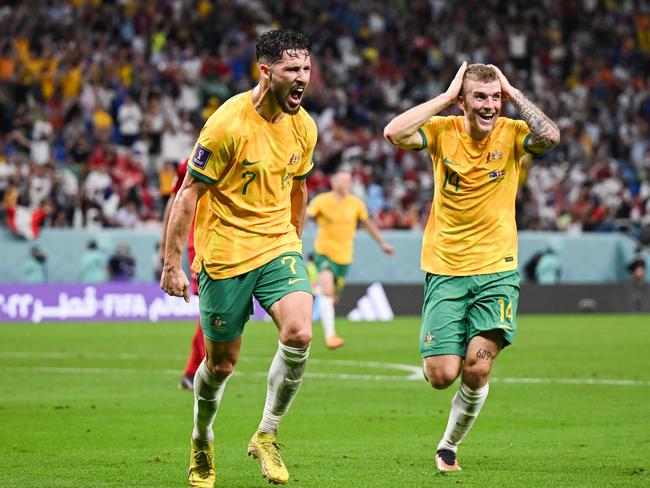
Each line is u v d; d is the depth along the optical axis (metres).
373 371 36.47
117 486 16.86
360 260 68.44
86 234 63.31
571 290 71.81
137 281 64.12
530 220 75.94
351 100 86.62
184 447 20.89
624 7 104.62
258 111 16.28
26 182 65.56
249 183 16.36
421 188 78.06
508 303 18.41
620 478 17.64
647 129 93.25
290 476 17.92
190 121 78.31
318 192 73.81
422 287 68.31
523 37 98.31
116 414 25.55
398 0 97.38
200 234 16.88
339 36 92.31
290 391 16.59
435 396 29.67
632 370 36.88
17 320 61.28
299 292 16.23
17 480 17.34
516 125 18.80
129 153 70.88
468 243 18.61
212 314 16.53
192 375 30.20
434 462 19.36
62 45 79.44
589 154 88.44
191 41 85.25
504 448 21.00
